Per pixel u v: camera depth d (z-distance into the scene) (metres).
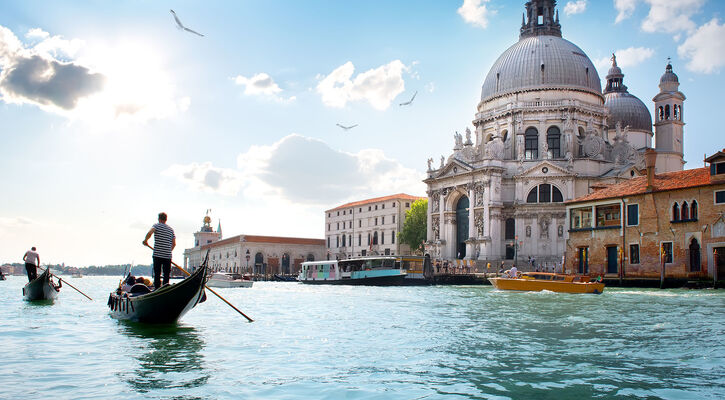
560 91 87.62
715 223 47.34
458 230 88.12
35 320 21.97
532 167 79.31
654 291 45.16
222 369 12.71
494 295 40.81
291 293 47.53
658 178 54.53
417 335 18.11
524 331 19.12
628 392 10.95
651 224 51.94
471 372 12.58
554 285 43.94
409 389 11.08
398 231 113.06
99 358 13.89
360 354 14.63
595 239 57.12
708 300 34.25
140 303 20.17
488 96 93.50
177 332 18.47
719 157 47.25
